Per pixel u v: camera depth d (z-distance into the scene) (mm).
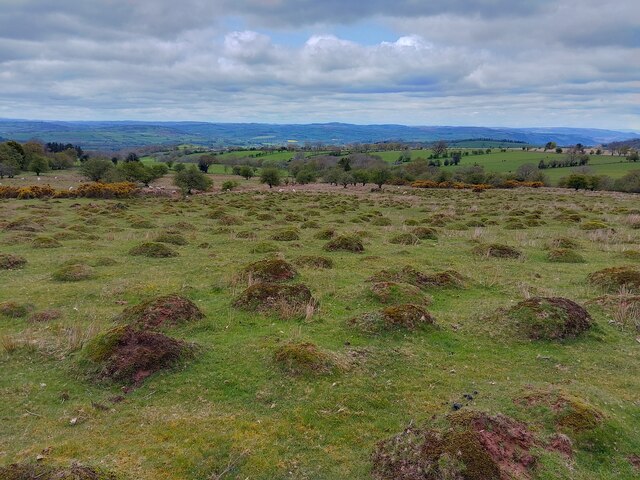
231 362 10242
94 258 21359
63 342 11211
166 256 22109
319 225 33594
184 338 11664
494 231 30547
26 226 30422
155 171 90438
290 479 6754
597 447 7445
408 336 11797
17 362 10367
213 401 8805
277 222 35406
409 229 31016
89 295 15602
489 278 17672
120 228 31422
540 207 47375
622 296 14312
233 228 31969
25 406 8625
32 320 13133
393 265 19938
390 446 7043
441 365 10516
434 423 7613
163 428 7910
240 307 13781
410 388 9422
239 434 7742
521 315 12516
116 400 8828
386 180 87750
